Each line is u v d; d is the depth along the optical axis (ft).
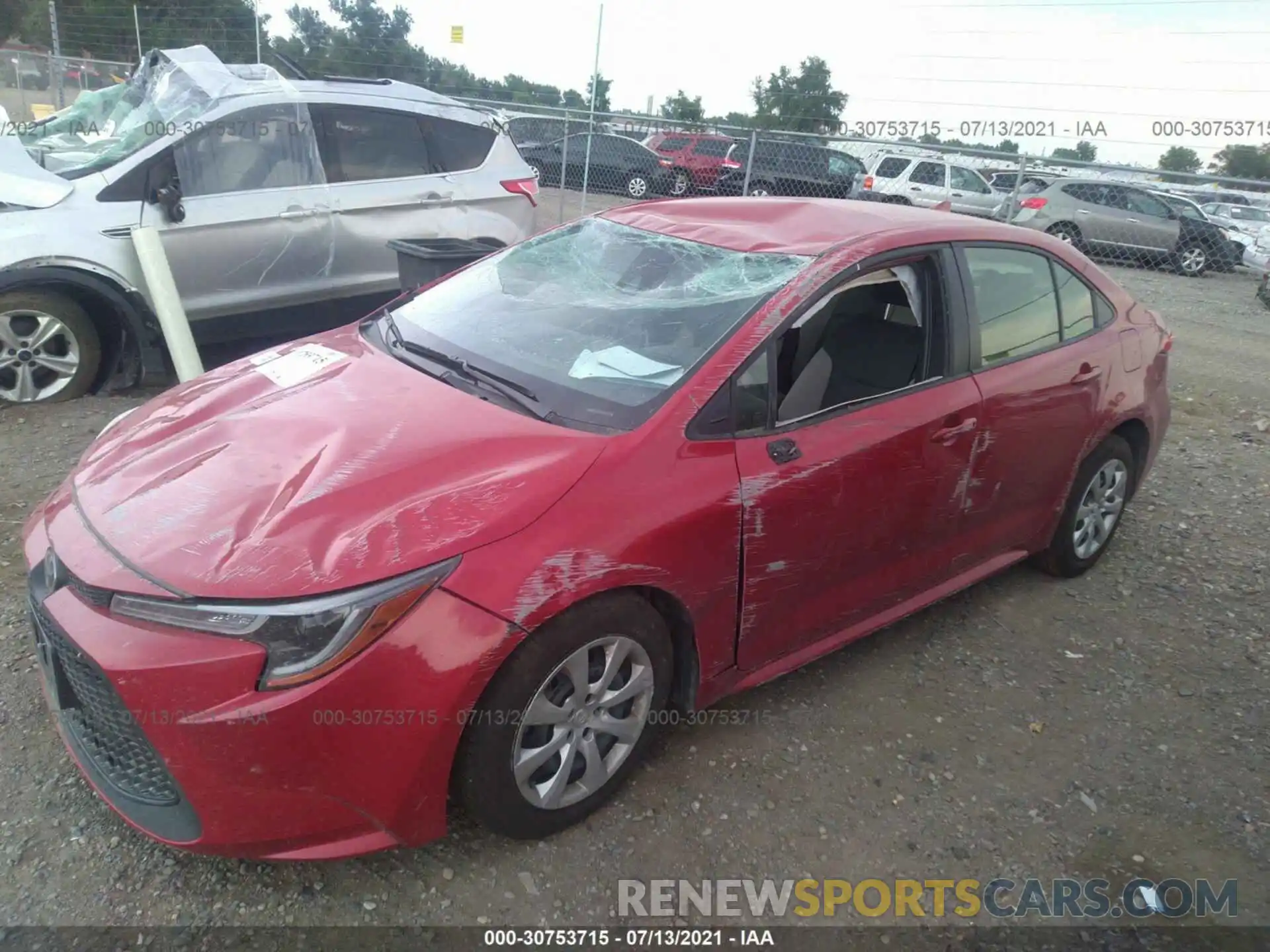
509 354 10.06
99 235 17.48
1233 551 15.61
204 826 7.04
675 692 9.42
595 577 7.75
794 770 9.62
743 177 45.16
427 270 18.95
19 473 14.98
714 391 8.89
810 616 10.04
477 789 7.70
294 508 7.58
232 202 18.93
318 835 7.22
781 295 9.64
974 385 10.98
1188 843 9.09
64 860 7.97
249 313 19.83
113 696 7.04
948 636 12.44
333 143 20.38
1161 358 14.11
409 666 7.03
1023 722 10.77
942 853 8.75
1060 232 54.49
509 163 23.45
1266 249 53.26
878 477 9.95
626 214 12.41
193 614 6.92
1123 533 16.05
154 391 19.48
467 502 7.68
